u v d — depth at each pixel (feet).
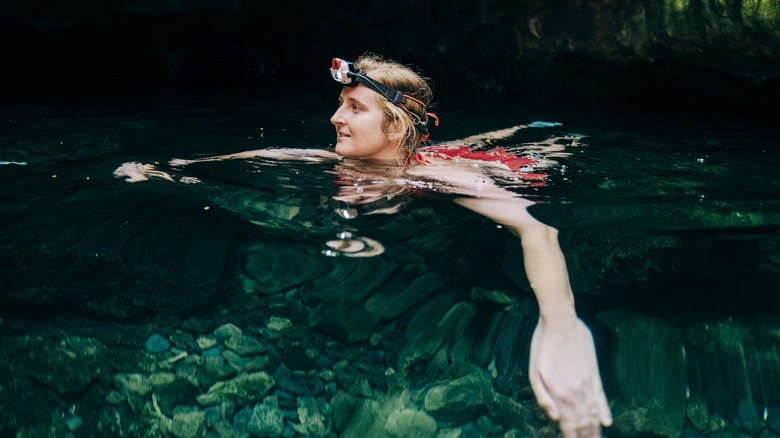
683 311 5.81
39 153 9.80
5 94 15.61
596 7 16.74
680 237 6.98
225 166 9.23
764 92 14.94
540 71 18.57
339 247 6.82
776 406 5.10
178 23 19.74
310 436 4.91
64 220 7.27
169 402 5.12
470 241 6.89
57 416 4.93
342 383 5.32
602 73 17.71
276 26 20.47
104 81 18.97
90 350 5.52
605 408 4.90
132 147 10.40
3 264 6.41
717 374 5.28
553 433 4.83
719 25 14.08
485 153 10.39
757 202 7.99
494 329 5.68
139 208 7.60
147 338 5.70
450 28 19.19
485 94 18.90
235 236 7.00
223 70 21.54
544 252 6.45
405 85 9.34
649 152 10.80
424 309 5.97
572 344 5.28
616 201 8.01
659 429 4.91
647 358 5.37
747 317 5.74
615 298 5.99
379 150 9.38
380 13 19.22
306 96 16.99
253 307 6.05
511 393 5.18
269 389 5.25
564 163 9.95
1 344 5.47
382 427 4.97
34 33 19.22
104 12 18.63
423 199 8.00
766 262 6.53
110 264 6.56
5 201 7.72
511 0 17.97
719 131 12.74
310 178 8.73
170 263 6.57
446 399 5.16
